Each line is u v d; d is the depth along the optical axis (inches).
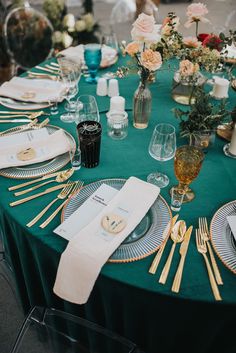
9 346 56.3
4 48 115.9
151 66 43.3
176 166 38.2
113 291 35.0
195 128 46.0
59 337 46.3
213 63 48.1
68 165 46.3
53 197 40.9
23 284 52.4
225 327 35.1
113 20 139.6
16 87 62.1
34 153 46.5
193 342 38.4
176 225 37.2
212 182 43.8
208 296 30.7
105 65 71.7
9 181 43.1
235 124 46.9
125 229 35.5
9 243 46.4
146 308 35.2
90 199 39.3
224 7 181.0
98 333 41.9
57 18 112.2
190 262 33.6
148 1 81.7
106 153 48.9
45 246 35.3
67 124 54.9
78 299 33.2
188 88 58.0
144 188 40.0
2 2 116.7
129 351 39.7
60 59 59.7
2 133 51.5
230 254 34.0
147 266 33.1
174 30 49.6
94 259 32.5
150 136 52.8
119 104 54.1
